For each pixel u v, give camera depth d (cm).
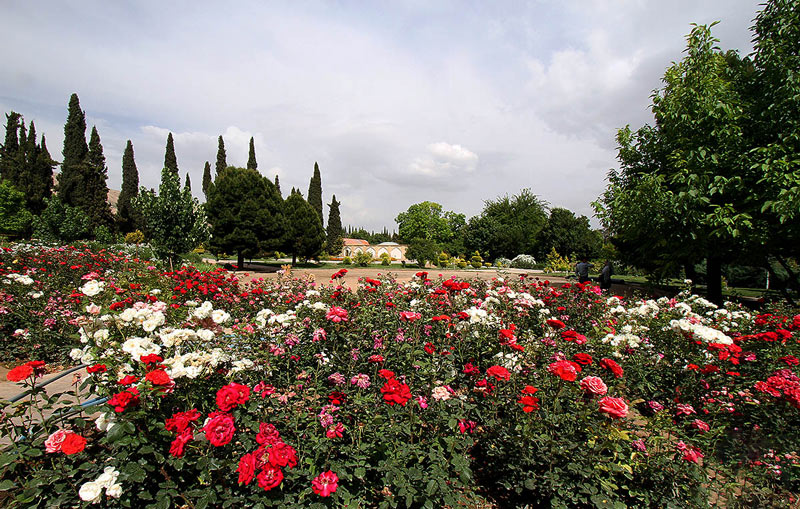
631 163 1072
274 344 277
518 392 258
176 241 1534
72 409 195
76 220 2430
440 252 3722
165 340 225
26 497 153
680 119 778
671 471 214
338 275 573
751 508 223
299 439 202
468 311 338
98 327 240
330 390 240
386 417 226
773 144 674
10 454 161
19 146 3703
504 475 235
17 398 232
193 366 195
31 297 488
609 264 991
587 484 197
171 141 5150
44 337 440
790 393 244
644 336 384
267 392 212
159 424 170
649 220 807
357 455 200
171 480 163
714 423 256
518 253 4628
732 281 1833
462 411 229
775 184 653
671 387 329
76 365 440
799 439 250
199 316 281
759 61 762
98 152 3856
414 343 319
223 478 170
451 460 199
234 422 192
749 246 785
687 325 323
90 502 150
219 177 2317
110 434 154
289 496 178
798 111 696
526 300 439
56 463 182
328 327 323
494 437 237
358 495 205
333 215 5638
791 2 733
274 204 2434
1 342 441
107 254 988
